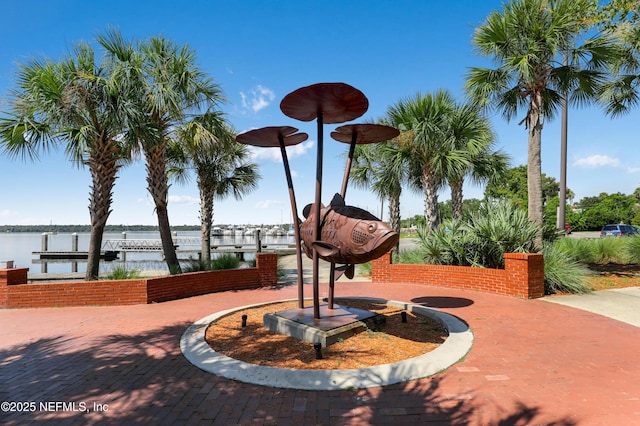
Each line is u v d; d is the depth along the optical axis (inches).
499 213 389.1
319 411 126.6
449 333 209.2
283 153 236.8
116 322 251.8
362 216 191.6
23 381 154.3
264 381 148.8
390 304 290.7
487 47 393.7
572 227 1640.0
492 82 398.9
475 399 133.2
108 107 329.7
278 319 220.8
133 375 159.2
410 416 122.6
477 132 468.8
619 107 492.7
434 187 489.1
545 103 428.1
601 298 306.3
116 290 312.0
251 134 224.7
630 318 245.8
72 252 711.7
